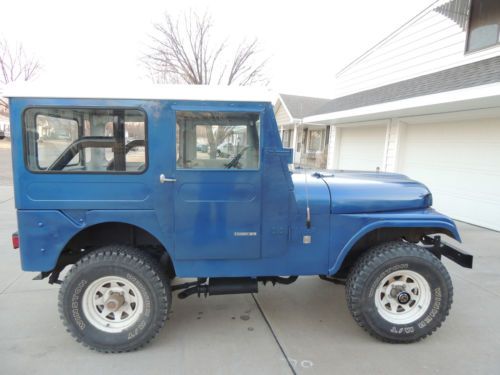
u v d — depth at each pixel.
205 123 2.38
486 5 6.76
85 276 2.42
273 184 2.46
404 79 9.12
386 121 8.60
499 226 5.99
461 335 2.82
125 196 2.36
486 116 6.05
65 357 2.47
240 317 3.10
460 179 6.71
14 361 2.42
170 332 2.83
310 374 2.32
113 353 2.53
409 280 2.70
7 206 7.68
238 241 2.49
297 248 2.61
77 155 2.35
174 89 2.30
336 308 3.30
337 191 2.70
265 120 2.38
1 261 4.36
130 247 2.57
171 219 2.41
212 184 2.40
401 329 2.62
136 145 2.35
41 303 3.28
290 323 3.01
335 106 10.81
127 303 2.56
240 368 2.37
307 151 18.52
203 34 18.08
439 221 2.66
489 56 6.70
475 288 3.72
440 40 7.89
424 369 2.38
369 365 2.42
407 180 3.09
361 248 2.95
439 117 6.98
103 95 2.25
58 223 2.35
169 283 2.69
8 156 20.62
